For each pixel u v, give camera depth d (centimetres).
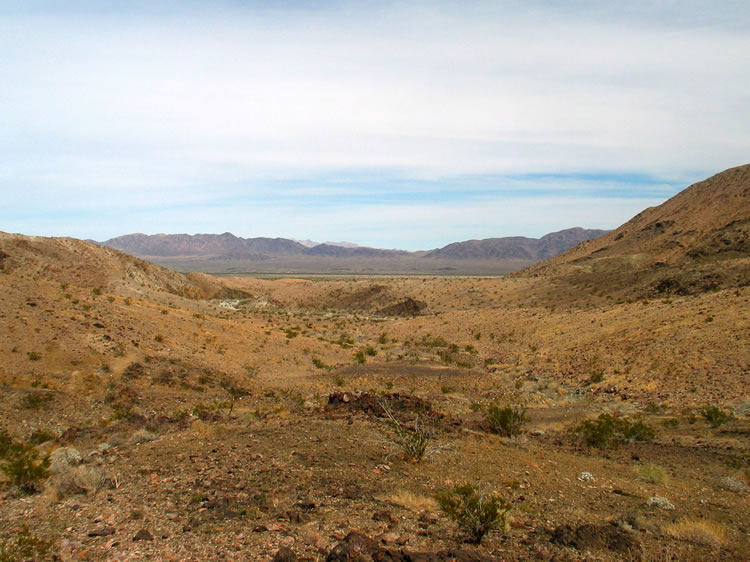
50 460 1152
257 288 13975
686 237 10944
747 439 1880
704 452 1766
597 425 2039
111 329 2989
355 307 12050
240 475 1139
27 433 1720
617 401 2998
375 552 705
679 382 2980
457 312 7919
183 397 2447
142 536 745
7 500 919
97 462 1230
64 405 1983
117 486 1036
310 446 1445
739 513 1109
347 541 727
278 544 749
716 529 952
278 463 1255
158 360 2805
